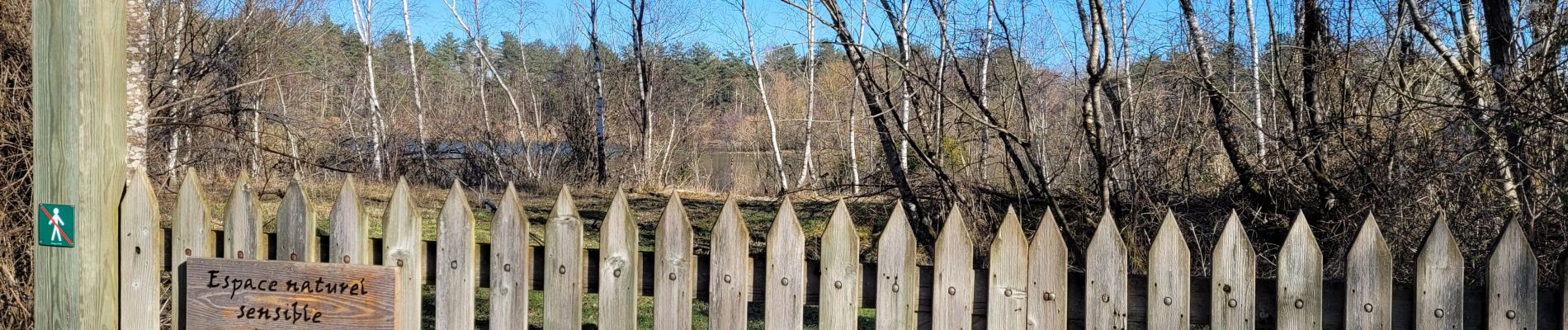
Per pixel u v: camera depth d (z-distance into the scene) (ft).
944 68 25.00
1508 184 18.45
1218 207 22.54
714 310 10.41
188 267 10.68
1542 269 16.21
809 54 63.93
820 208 31.27
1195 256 21.15
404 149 70.33
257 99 48.91
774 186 68.80
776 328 10.35
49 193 10.48
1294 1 24.76
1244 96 27.09
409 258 10.80
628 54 83.71
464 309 10.66
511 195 10.68
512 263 10.70
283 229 10.79
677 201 10.38
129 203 10.92
